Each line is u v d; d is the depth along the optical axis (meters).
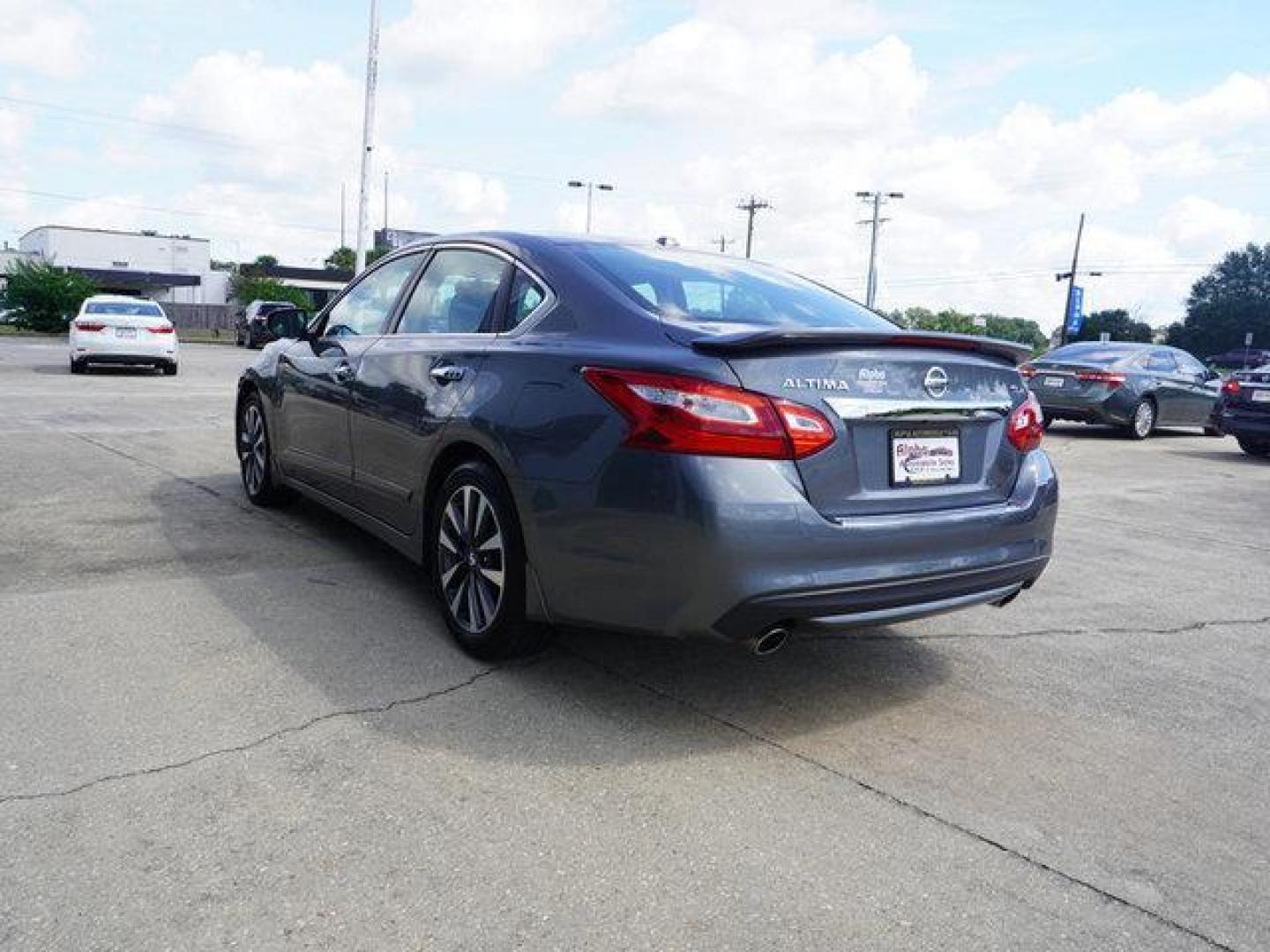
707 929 2.05
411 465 3.77
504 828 2.39
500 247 3.82
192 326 55.19
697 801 2.58
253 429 5.69
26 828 2.28
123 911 2.01
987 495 3.27
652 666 3.50
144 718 2.87
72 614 3.73
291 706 3.01
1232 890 2.29
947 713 3.28
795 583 2.74
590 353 3.03
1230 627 4.46
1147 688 3.61
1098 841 2.49
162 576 4.27
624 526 2.84
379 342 4.25
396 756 2.72
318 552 4.75
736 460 2.72
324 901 2.07
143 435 8.62
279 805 2.44
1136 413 13.57
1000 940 2.06
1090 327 89.75
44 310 39.50
